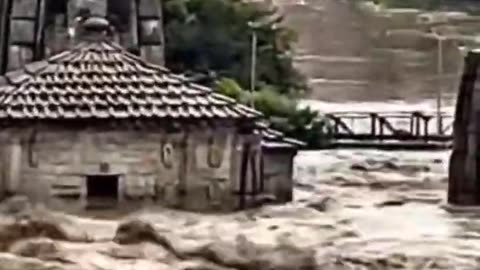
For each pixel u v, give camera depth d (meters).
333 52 195.75
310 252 52.84
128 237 56.12
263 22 136.50
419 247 58.19
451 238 62.00
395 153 111.50
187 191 69.25
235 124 69.69
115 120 68.19
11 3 90.50
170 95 70.56
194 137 69.31
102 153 68.38
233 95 110.31
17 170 67.81
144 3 91.81
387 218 69.69
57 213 63.28
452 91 181.62
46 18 89.75
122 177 68.56
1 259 50.59
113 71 72.06
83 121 67.94
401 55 194.75
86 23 77.38
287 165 72.81
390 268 52.97
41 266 49.91
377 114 127.81
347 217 68.56
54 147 68.06
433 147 117.75
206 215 66.62
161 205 68.81
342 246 57.09
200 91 71.44
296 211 68.62
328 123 120.31
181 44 124.44
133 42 90.69
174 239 54.81
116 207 68.12
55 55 78.69
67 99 69.38
